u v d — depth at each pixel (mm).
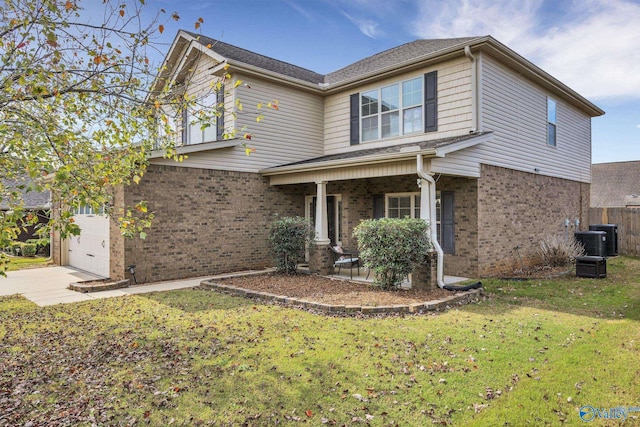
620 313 6465
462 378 3971
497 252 10242
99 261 10742
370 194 12203
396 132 11383
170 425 3174
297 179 11141
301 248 10492
